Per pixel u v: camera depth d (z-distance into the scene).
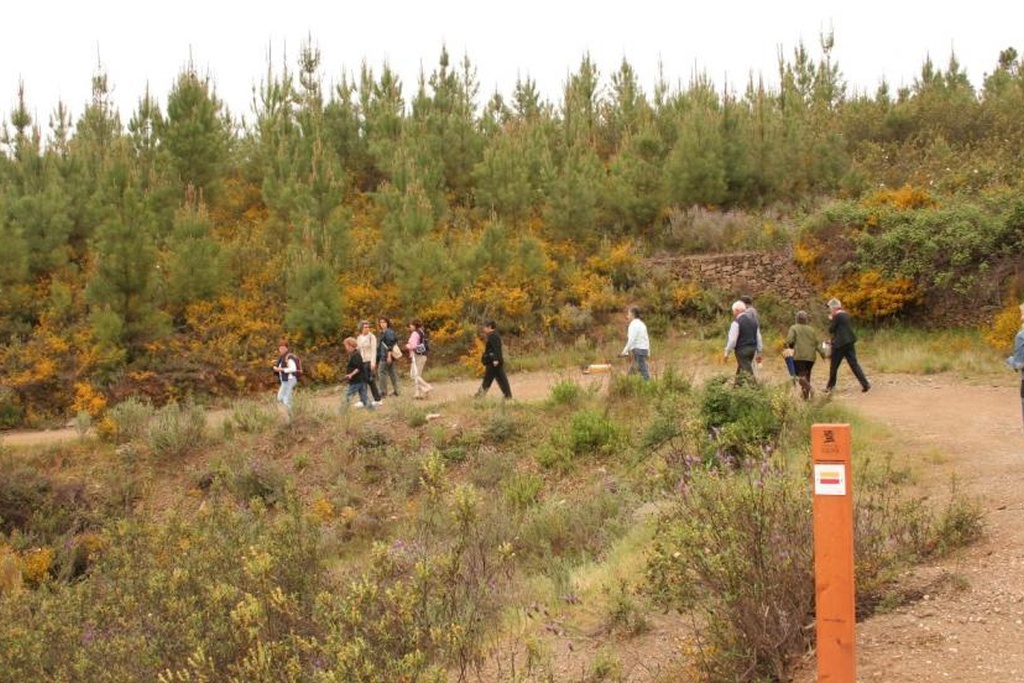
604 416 16.59
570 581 9.09
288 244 27.41
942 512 8.45
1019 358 11.73
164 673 6.03
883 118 39.38
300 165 29.59
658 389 17.48
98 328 22.89
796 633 6.12
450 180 33.84
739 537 6.25
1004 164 31.33
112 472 17.39
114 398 22.19
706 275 28.27
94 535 15.05
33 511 16.19
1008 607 6.45
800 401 14.76
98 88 34.31
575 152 33.78
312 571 7.26
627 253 29.02
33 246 25.59
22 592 9.38
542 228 30.72
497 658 6.63
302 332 25.06
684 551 6.45
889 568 7.16
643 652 6.95
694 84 39.38
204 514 9.59
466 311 26.64
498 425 17.09
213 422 19.84
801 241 27.48
